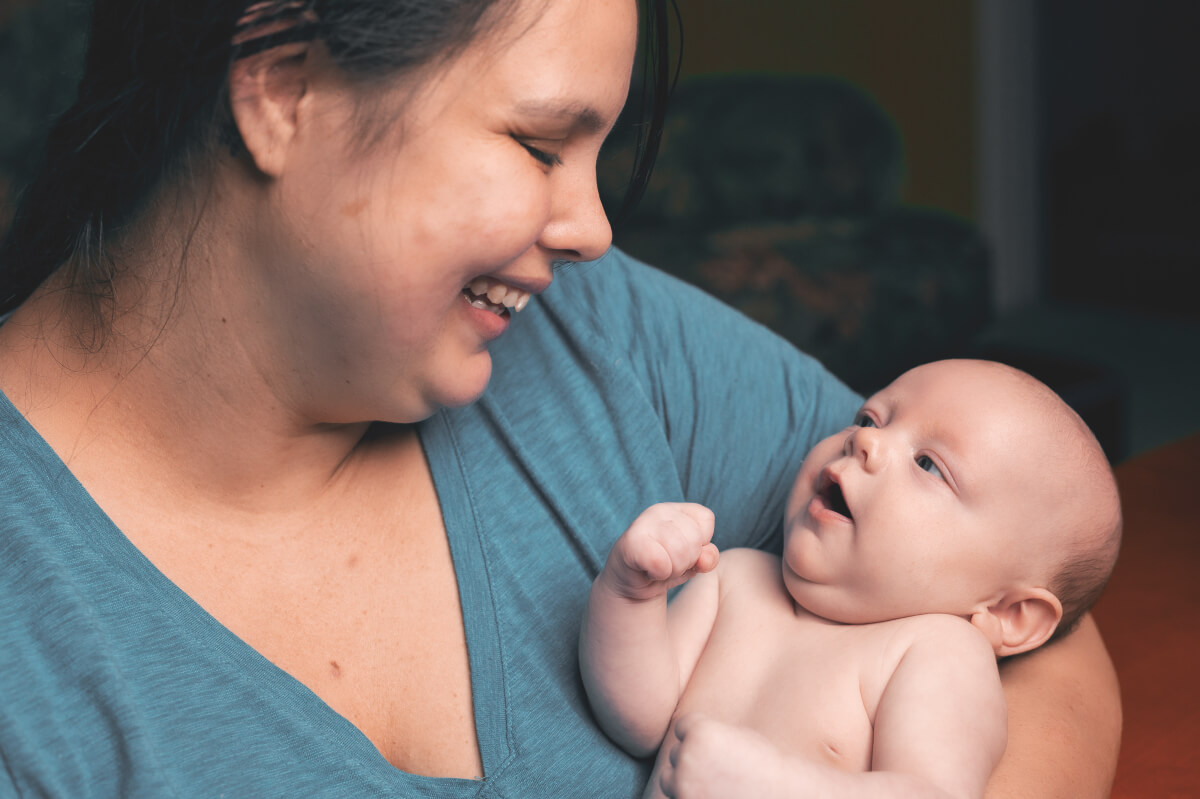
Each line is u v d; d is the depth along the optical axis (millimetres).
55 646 732
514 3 705
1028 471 1010
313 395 817
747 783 752
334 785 778
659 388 1126
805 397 1210
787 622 1041
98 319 806
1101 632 1317
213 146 754
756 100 4965
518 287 821
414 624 884
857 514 1016
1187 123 5938
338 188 727
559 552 979
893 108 5625
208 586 820
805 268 4020
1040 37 5629
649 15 919
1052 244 5832
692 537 879
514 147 750
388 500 919
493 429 996
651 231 4676
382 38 690
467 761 866
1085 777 957
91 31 794
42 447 785
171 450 822
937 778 840
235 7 711
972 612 1021
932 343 4051
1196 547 1465
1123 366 4609
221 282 777
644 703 922
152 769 709
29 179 871
